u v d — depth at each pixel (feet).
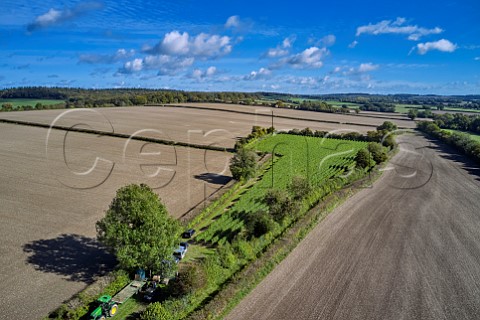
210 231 121.90
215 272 94.63
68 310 77.20
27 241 111.96
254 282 93.25
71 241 113.29
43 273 94.43
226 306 82.53
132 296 86.99
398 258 110.83
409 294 90.94
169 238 93.56
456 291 93.15
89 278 93.25
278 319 79.00
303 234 125.59
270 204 135.33
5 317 76.74
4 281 90.22
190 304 82.64
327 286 93.15
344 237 125.80
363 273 100.73
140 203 92.63
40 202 145.48
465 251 117.60
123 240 88.79
